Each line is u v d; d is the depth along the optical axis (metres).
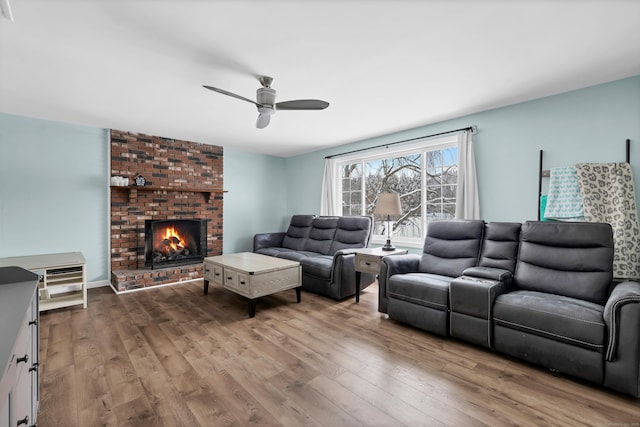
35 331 1.47
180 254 4.73
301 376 1.96
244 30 1.88
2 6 1.60
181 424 1.52
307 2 1.62
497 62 2.31
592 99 2.74
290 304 3.47
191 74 2.49
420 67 2.39
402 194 4.55
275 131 4.31
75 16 1.72
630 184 2.52
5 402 0.85
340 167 5.45
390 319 3.00
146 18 1.75
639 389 1.66
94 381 1.89
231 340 2.50
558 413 1.60
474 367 2.08
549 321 1.97
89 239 4.07
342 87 2.77
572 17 1.76
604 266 2.20
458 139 3.58
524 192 3.15
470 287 2.36
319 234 4.79
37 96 2.95
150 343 2.44
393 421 1.54
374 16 1.75
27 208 3.62
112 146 4.19
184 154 4.90
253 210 5.88
